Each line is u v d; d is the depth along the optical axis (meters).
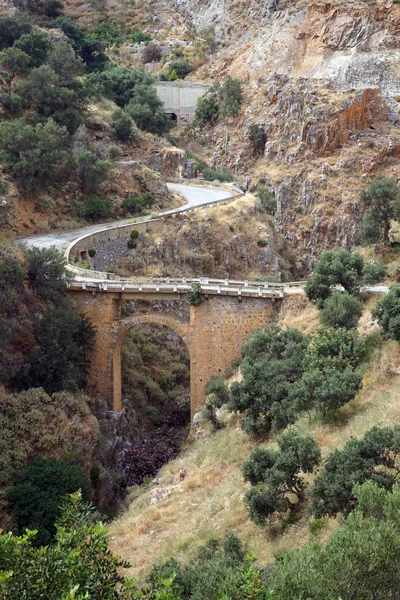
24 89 74.31
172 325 49.12
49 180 67.88
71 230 65.94
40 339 45.53
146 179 76.62
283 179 102.25
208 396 45.19
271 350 42.62
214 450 39.97
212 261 72.62
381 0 125.88
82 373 47.66
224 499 33.06
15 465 37.97
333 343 38.06
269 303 48.44
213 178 100.56
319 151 103.75
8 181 63.72
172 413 54.62
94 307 49.94
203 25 156.00
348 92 106.56
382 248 63.59
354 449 24.94
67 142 72.06
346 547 16.91
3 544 16.36
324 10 131.38
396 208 60.62
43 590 15.88
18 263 47.94
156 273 66.94
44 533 33.88
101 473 42.91
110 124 86.12
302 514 27.22
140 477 45.72
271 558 24.95
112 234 65.62
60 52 80.31
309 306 47.19
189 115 128.75
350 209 95.12
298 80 113.62
